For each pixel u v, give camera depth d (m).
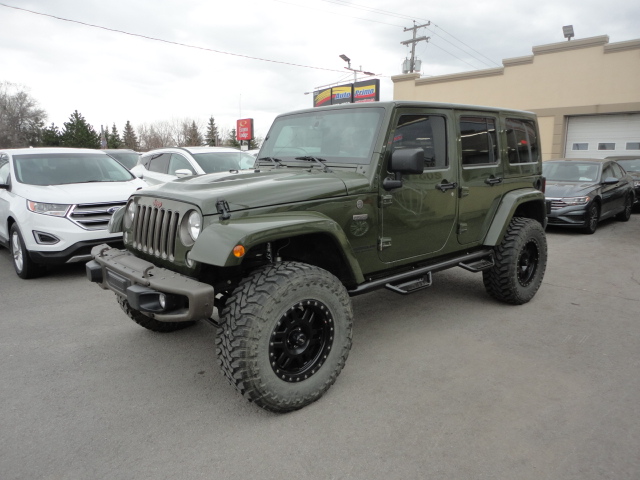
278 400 2.83
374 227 3.48
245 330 2.66
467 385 3.30
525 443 2.62
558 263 6.94
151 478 2.38
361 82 20.12
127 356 3.85
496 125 4.59
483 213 4.45
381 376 3.44
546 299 5.21
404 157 3.25
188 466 2.47
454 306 4.98
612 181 9.62
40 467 2.48
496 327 4.38
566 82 16.75
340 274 3.41
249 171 3.99
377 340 4.12
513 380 3.36
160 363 3.72
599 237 9.16
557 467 2.42
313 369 2.98
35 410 3.04
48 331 4.39
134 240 3.41
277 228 2.73
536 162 5.25
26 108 74.38
